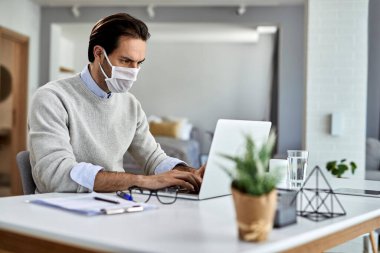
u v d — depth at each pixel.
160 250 0.84
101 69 1.78
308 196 1.61
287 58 6.54
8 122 6.43
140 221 1.10
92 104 1.83
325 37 4.91
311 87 4.93
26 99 6.66
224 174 1.54
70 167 1.55
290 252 0.97
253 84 9.18
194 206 1.34
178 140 7.01
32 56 6.81
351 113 4.88
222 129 1.42
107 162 1.86
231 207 1.33
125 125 1.94
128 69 1.75
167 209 1.28
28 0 6.63
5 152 6.44
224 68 9.27
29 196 1.46
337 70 4.89
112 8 6.87
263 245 0.89
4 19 6.02
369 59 6.28
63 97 1.74
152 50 9.45
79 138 1.79
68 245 1.00
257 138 1.57
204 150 9.30
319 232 1.04
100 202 1.30
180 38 8.92
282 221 1.05
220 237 0.94
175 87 9.41
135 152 2.05
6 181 6.50
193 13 6.73
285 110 6.54
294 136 6.52
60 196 1.47
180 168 1.89
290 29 6.54
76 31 7.96
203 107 9.33
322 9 4.91
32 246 1.07
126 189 1.53
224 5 6.64
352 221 1.19
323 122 4.92
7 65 6.35
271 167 1.75
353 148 4.87
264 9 6.60
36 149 1.61
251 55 9.20
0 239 1.13
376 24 6.20
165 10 6.77
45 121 1.66
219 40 9.05
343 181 2.15
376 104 6.27
